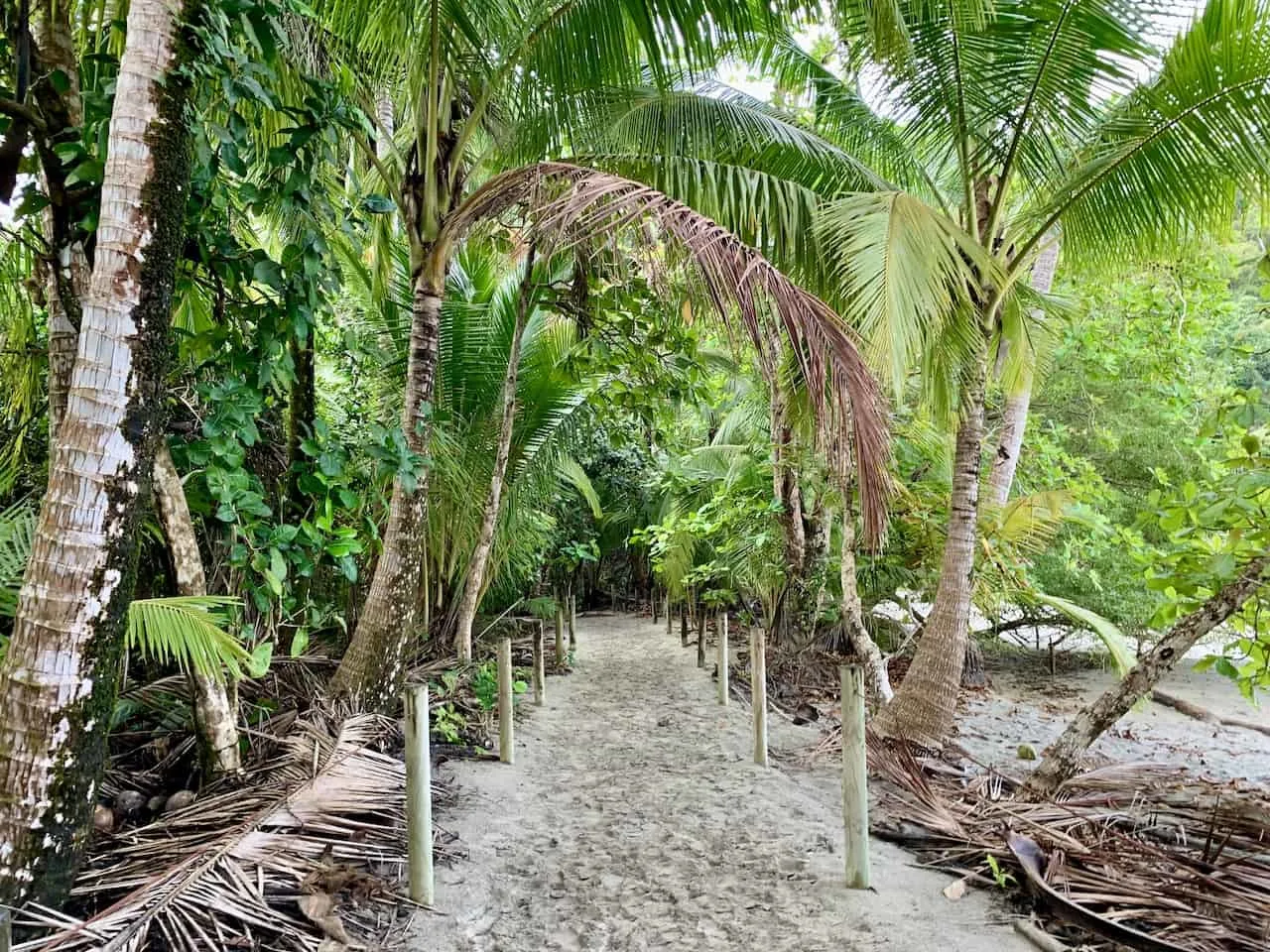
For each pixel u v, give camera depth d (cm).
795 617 754
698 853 326
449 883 287
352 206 412
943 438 655
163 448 302
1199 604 375
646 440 1010
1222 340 829
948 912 267
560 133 454
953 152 482
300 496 419
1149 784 372
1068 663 855
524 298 559
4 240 322
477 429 616
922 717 470
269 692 404
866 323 337
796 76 537
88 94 242
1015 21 398
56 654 203
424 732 271
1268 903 249
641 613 1251
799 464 627
